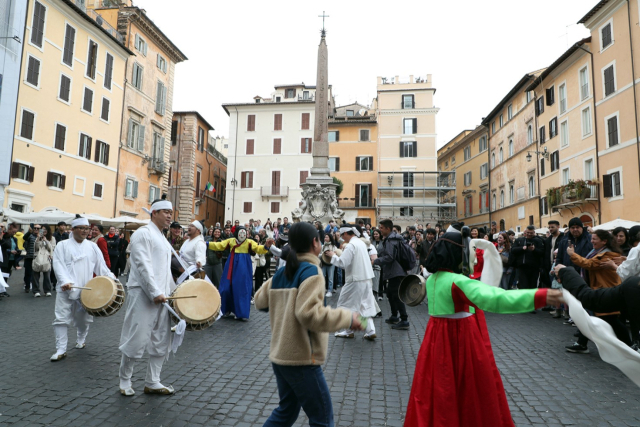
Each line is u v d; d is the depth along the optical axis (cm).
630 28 2369
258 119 4922
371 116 5191
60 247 628
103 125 3030
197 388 491
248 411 425
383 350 679
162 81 3791
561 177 3078
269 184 4825
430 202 4966
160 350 472
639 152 2294
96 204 2961
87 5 3438
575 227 823
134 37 3366
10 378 515
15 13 2194
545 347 710
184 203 4409
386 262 860
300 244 297
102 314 577
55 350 652
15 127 2305
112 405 435
